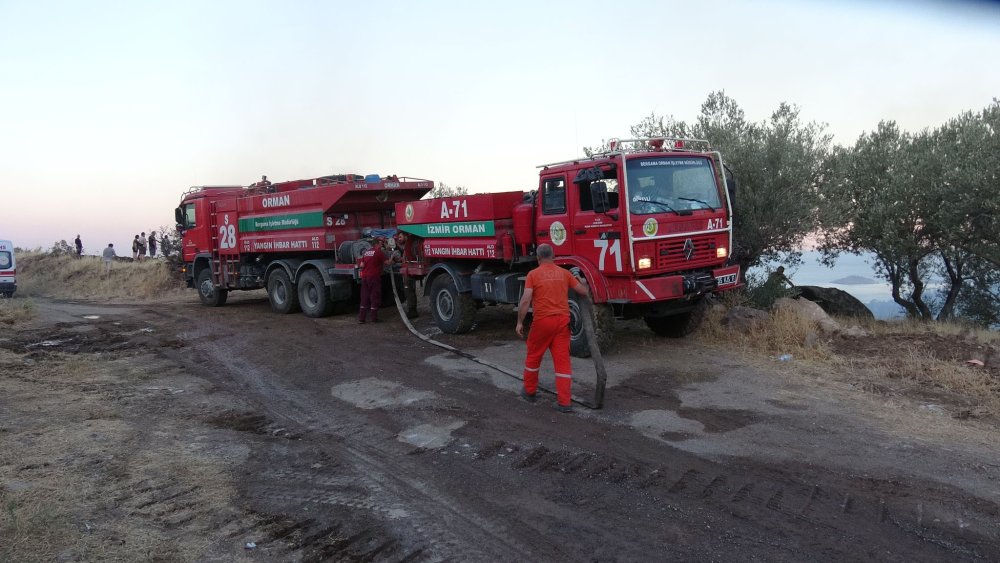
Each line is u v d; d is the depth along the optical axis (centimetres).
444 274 1101
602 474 500
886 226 1170
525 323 1169
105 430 616
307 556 387
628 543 396
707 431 584
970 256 1265
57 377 858
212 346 1092
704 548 386
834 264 1424
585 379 774
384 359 937
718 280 859
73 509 439
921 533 396
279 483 500
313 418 679
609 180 816
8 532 401
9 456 538
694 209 849
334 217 1327
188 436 613
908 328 943
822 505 436
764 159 1135
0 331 1273
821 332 894
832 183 1164
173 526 424
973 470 482
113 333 1244
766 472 491
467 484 492
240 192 1702
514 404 691
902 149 1222
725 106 1248
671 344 934
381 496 474
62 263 3055
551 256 684
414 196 1416
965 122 1159
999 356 745
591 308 686
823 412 622
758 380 737
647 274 804
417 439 597
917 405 632
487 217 974
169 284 2341
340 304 1551
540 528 418
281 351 1028
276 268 1472
